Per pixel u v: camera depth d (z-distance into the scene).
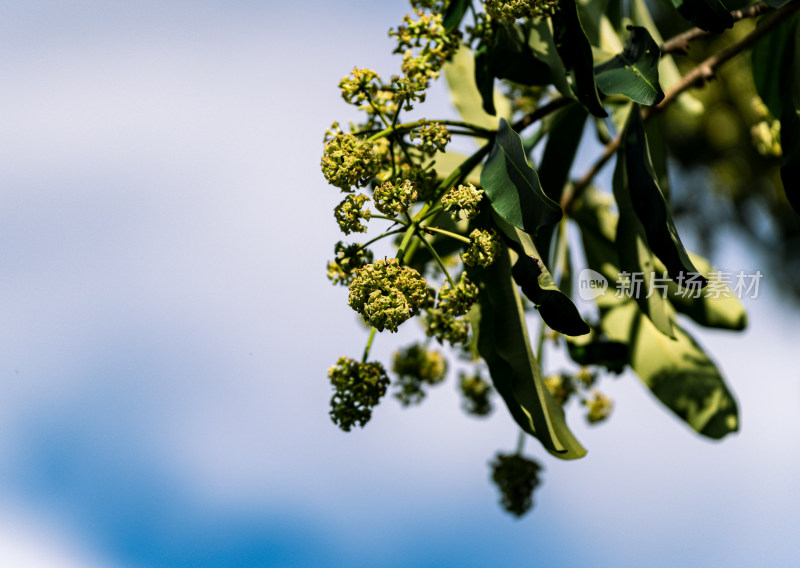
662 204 1.50
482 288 1.51
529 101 1.67
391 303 1.43
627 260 1.54
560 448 1.49
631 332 1.68
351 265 1.48
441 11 1.53
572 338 1.67
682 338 1.68
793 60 1.56
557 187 1.62
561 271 1.69
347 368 1.50
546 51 1.52
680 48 1.58
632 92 1.48
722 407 1.66
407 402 1.70
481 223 1.49
